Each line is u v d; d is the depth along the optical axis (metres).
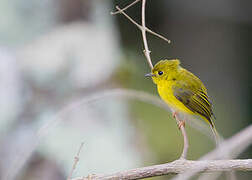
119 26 16.11
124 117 11.77
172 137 13.73
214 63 18.27
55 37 11.62
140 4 16.44
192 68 18.12
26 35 11.45
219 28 18.19
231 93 17.98
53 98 11.05
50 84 11.15
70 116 11.00
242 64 18.27
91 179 6.42
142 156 12.13
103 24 12.32
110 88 11.79
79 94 11.29
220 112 17.30
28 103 10.88
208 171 6.42
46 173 10.52
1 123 10.55
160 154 13.51
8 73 10.89
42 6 11.65
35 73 11.09
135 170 6.45
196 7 17.80
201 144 14.12
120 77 12.54
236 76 18.17
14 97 10.77
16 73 10.95
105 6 12.61
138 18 16.39
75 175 10.64
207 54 18.22
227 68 18.27
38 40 11.52
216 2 17.84
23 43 11.37
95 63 11.65
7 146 10.48
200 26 18.06
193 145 14.07
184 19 17.83
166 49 17.42
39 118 10.85
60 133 10.87
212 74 18.23
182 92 9.86
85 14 12.08
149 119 13.56
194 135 14.20
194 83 9.95
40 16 11.62
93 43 11.84
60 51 11.34
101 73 11.67
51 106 10.98
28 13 11.58
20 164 7.30
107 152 11.05
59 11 11.82
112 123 11.43
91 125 11.10
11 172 7.24
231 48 18.30
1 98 10.70
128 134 11.74
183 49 17.92
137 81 13.76
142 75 14.16
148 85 13.95
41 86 11.09
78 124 11.01
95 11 12.29
